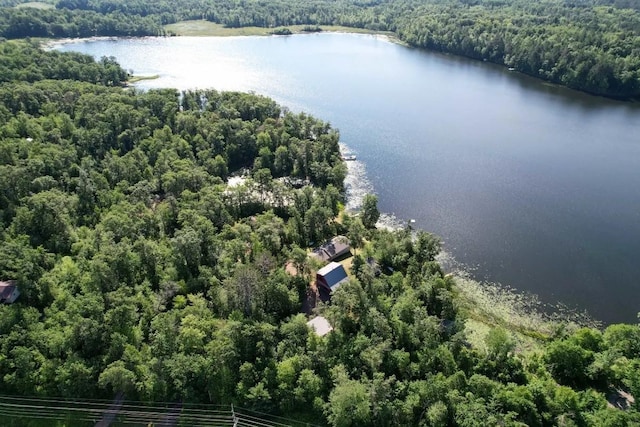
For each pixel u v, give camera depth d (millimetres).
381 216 140500
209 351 82562
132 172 144125
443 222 138000
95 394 82062
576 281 115688
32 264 97438
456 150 182750
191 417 79312
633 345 89312
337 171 151750
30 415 79688
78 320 84250
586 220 139375
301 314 91125
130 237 112312
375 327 89250
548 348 90375
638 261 122750
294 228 122375
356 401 76375
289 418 80188
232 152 168375
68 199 121812
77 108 178875
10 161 133375
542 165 171500
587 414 76250
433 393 78188
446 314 96625
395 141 190125
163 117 183375
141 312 92562
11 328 84938
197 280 101500
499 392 78625
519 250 126125
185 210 120625
